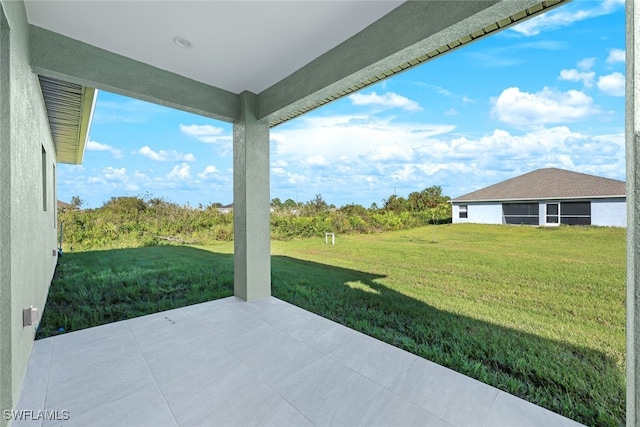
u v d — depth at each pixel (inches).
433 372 89.4
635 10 41.1
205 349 103.4
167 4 87.1
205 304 154.4
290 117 172.1
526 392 80.7
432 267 181.0
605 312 114.1
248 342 109.3
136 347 104.6
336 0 86.8
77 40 106.1
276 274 226.8
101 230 268.8
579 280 123.4
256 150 160.7
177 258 264.5
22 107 84.8
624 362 94.0
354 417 68.7
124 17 93.4
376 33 97.1
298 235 271.6
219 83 145.6
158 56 118.7
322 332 119.0
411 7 87.2
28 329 93.1
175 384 81.7
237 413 69.9
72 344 106.6
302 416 68.9
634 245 41.5
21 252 81.1
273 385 81.6
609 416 71.7
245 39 107.0
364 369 90.7
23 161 85.4
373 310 150.3
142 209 282.0
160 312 142.0
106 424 65.4
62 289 187.8
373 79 123.3
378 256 214.8
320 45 111.9
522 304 134.3
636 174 40.9
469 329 122.6
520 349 104.3
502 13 72.9
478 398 76.6
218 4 87.4
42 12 90.1
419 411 70.9
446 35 82.3
